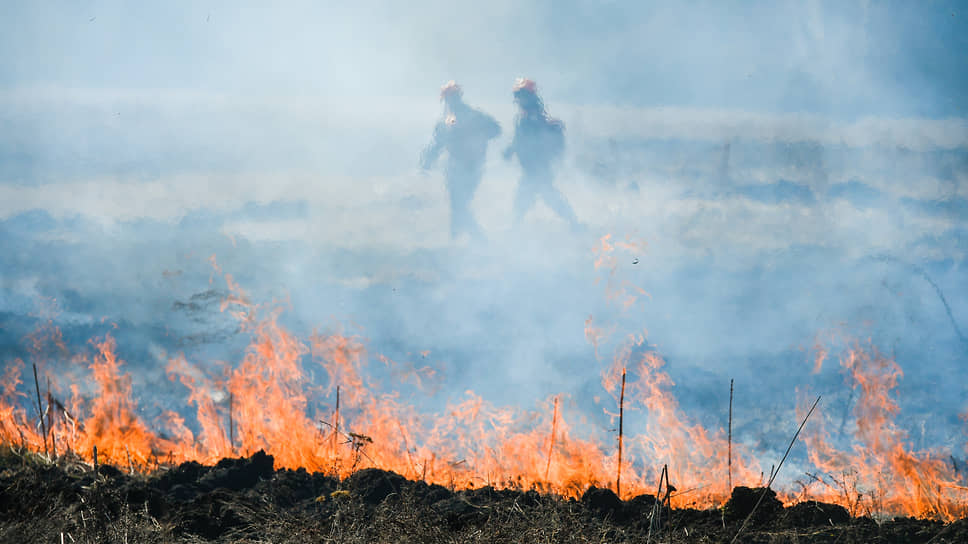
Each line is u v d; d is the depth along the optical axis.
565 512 5.27
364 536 5.05
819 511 5.49
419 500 5.72
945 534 5.16
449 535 5.02
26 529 4.96
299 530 5.09
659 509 5.46
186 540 5.16
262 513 5.45
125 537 4.99
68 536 4.98
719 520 5.50
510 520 5.21
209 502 5.61
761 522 5.42
